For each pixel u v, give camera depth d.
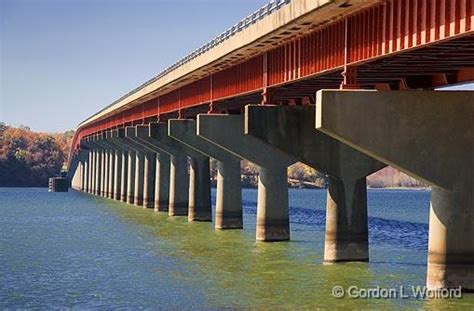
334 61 35.62
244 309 30.16
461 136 31.53
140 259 46.06
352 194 43.00
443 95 31.58
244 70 50.88
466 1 25.02
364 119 31.64
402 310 29.58
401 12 29.17
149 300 32.44
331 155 42.94
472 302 30.50
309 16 34.25
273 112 43.38
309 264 42.72
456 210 31.42
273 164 55.78
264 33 39.91
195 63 56.91
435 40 26.84
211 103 59.78
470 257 31.38
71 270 41.81
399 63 34.38
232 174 66.88
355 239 43.03
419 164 31.50
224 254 47.75
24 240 59.03
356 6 31.72
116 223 76.06
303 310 29.88
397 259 45.09
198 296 33.03
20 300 33.09
